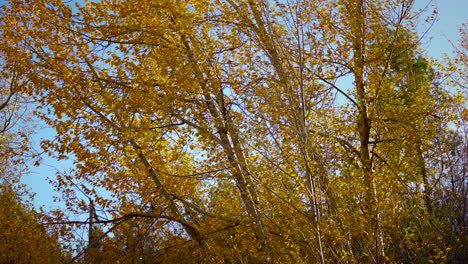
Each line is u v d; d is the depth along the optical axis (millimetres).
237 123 10383
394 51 12500
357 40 12125
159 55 10984
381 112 12414
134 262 11688
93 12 11086
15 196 15680
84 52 11422
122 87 11172
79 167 11203
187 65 10648
